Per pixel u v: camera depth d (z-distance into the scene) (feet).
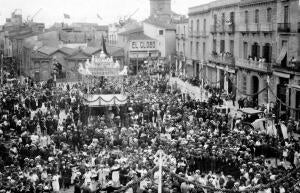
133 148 90.63
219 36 188.03
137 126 106.52
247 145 91.30
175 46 263.49
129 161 81.05
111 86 145.38
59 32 280.51
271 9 140.26
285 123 118.42
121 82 159.22
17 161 85.40
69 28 309.83
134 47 252.62
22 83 199.31
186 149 86.22
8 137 101.14
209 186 65.05
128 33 266.57
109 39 319.06
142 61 253.85
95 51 236.63
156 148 89.92
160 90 170.19
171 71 238.68
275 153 91.45
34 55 224.53
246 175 72.74
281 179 63.46
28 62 236.02
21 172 76.64
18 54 273.33
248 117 112.98
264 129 106.83
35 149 89.35
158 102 134.92
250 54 157.17
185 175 73.67
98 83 155.84
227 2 174.60
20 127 110.73
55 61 226.17
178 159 82.99
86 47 250.16
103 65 140.26
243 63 158.51
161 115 125.49
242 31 160.86
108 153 88.38
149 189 67.05
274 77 138.62
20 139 95.96
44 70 226.58
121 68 239.50
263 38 146.51
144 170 75.41
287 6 131.13
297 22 124.98
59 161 82.02
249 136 94.63
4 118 116.06
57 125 115.03
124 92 142.92
